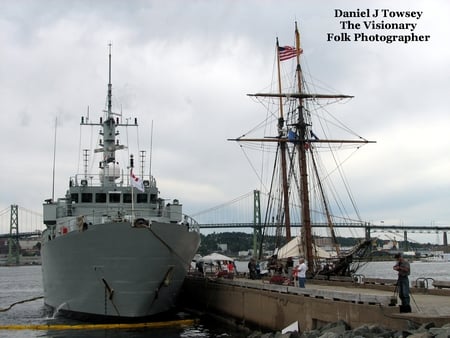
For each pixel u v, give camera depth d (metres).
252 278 44.25
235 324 33.72
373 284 30.80
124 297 31.94
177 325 34.59
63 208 38.16
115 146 41.81
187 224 34.97
